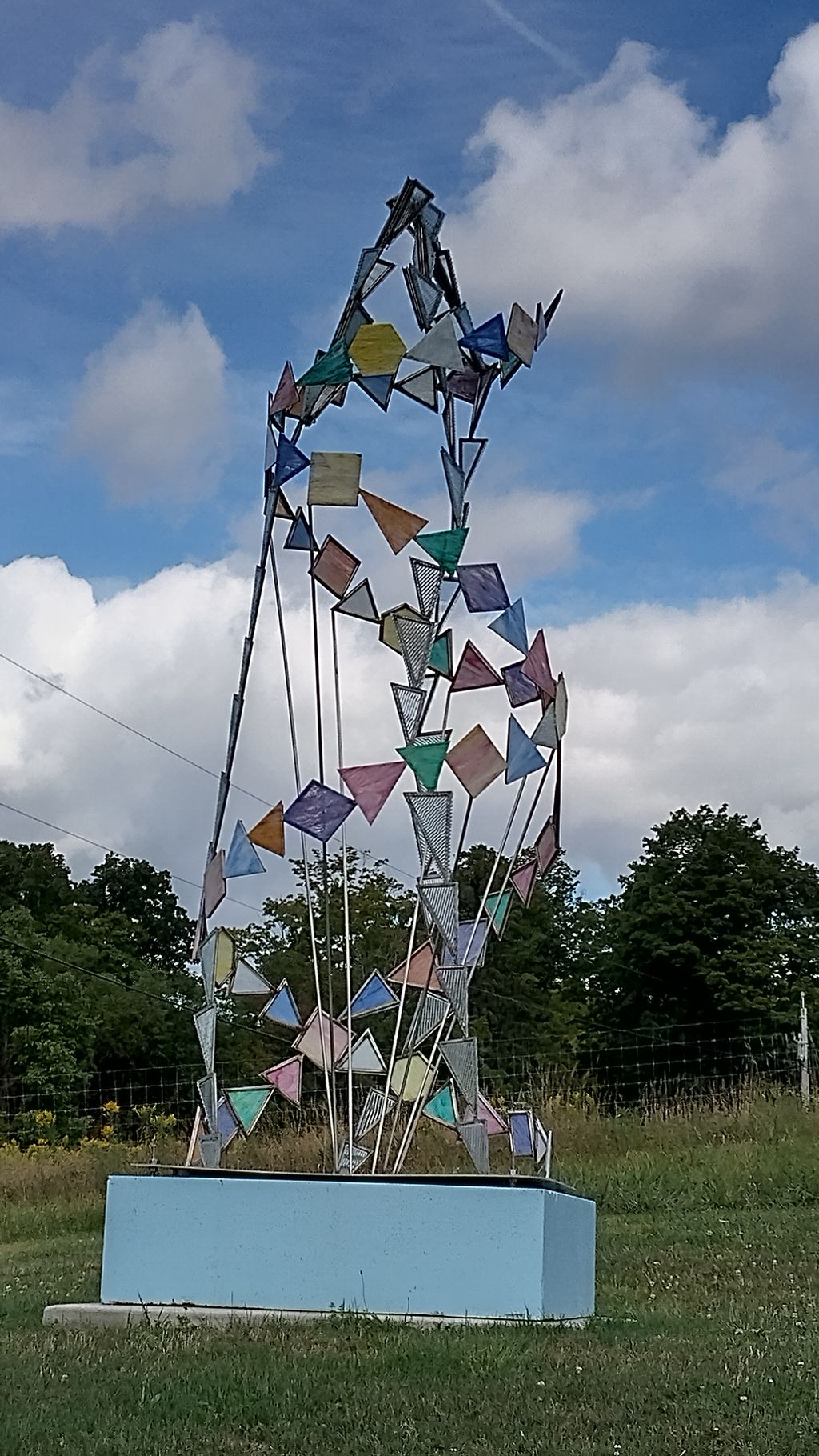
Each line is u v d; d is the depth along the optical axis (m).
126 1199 5.75
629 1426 3.96
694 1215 11.28
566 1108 15.60
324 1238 5.52
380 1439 3.81
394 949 22.94
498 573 6.35
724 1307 6.92
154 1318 5.48
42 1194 15.12
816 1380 4.50
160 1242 5.68
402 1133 7.20
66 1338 5.12
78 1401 4.15
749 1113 15.05
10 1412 4.01
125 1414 4.03
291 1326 5.26
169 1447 3.71
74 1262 9.27
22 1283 7.78
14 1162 17.19
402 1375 4.43
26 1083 33.06
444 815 6.13
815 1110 15.11
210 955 6.38
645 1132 14.70
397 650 6.35
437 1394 4.22
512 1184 5.55
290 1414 4.01
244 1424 3.95
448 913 6.09
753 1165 12.77
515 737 6.31
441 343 6.27
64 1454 3.65
